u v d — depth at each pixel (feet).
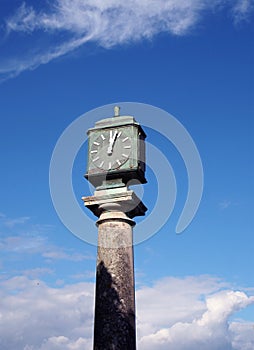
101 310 51.29
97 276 53.11
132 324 51.21
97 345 50.11
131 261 54.03
